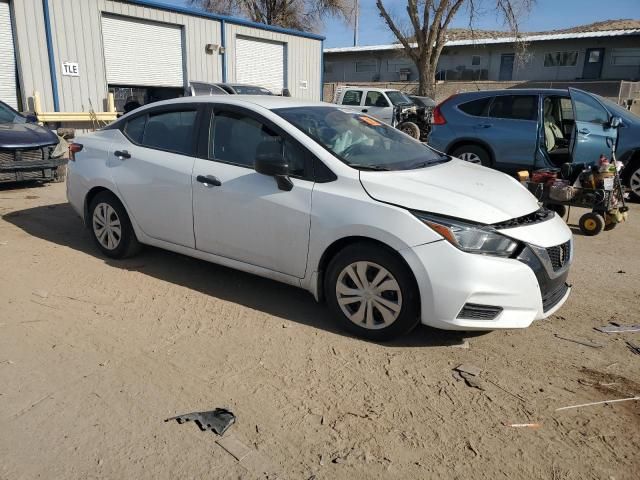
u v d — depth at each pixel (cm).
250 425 288
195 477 250
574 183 702
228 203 428
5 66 1523
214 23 2058
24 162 838
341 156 398
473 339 390
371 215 361
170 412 297
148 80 1898
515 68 3625
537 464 265
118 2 1741
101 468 254
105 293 454
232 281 487
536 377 342
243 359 353
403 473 256
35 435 275
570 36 3350
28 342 369
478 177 425
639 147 830
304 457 265
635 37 3244
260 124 427
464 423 295
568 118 981
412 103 1916
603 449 277
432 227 348
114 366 341
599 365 359
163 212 476
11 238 600
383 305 369
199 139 458
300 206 391
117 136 522
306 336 386
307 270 398
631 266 568
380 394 319
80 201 545
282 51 2405
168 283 479
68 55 1638
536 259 357
